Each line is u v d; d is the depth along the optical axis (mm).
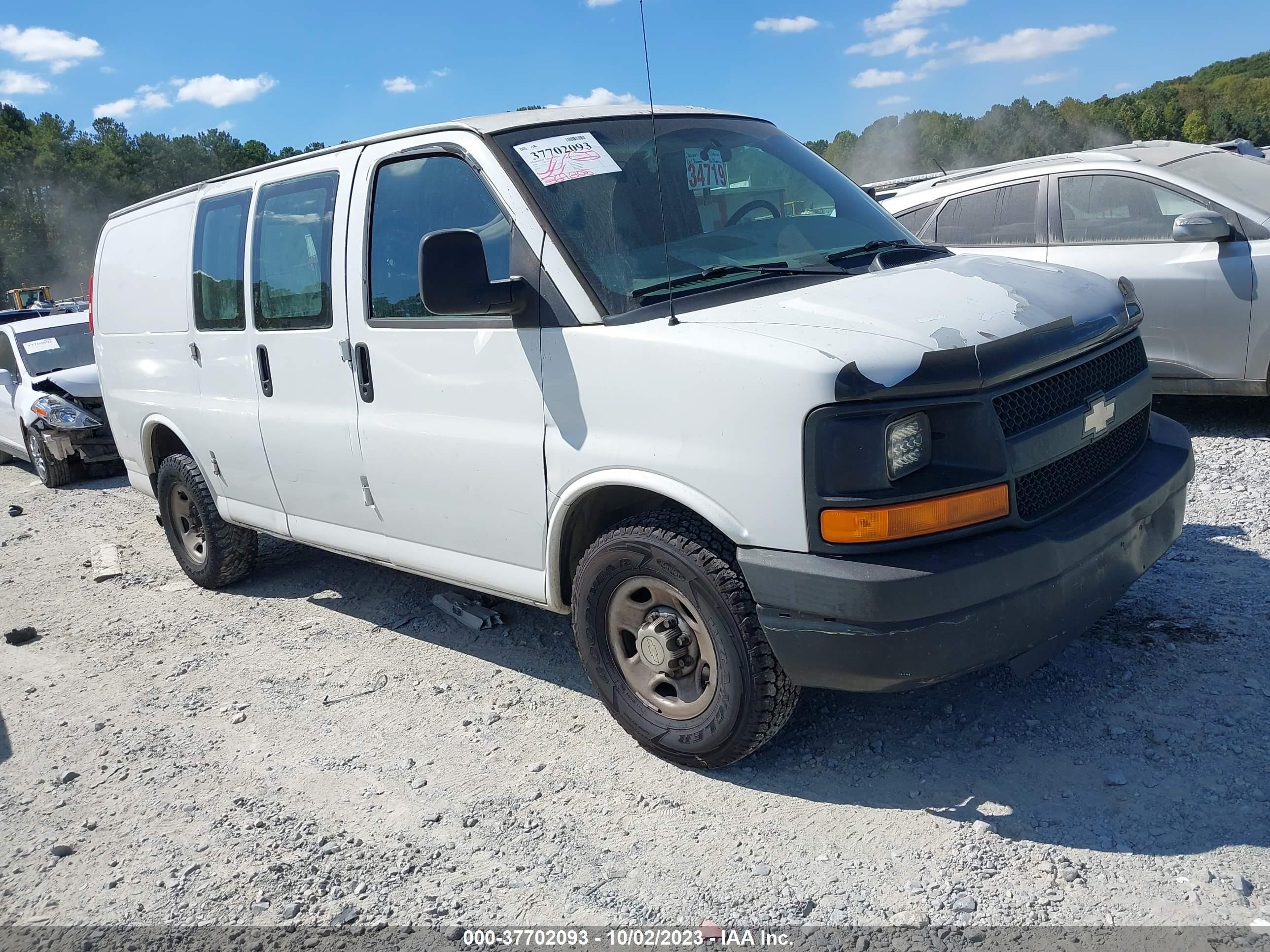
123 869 3297
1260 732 3256
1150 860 2748
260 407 4934
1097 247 6965
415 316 3990
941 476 2869
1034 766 3238
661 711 3484
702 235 3643
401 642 4953
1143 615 4160
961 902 2668
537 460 3582
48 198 115375
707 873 2938
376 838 3309
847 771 3354
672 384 3121
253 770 3852
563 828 3244
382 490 4309
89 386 10586
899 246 3900
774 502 2922
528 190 3568
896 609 2771
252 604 5789
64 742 4273
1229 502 5414
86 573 6930
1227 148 8398
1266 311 6285
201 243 5301
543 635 4824
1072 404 3213
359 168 4230
